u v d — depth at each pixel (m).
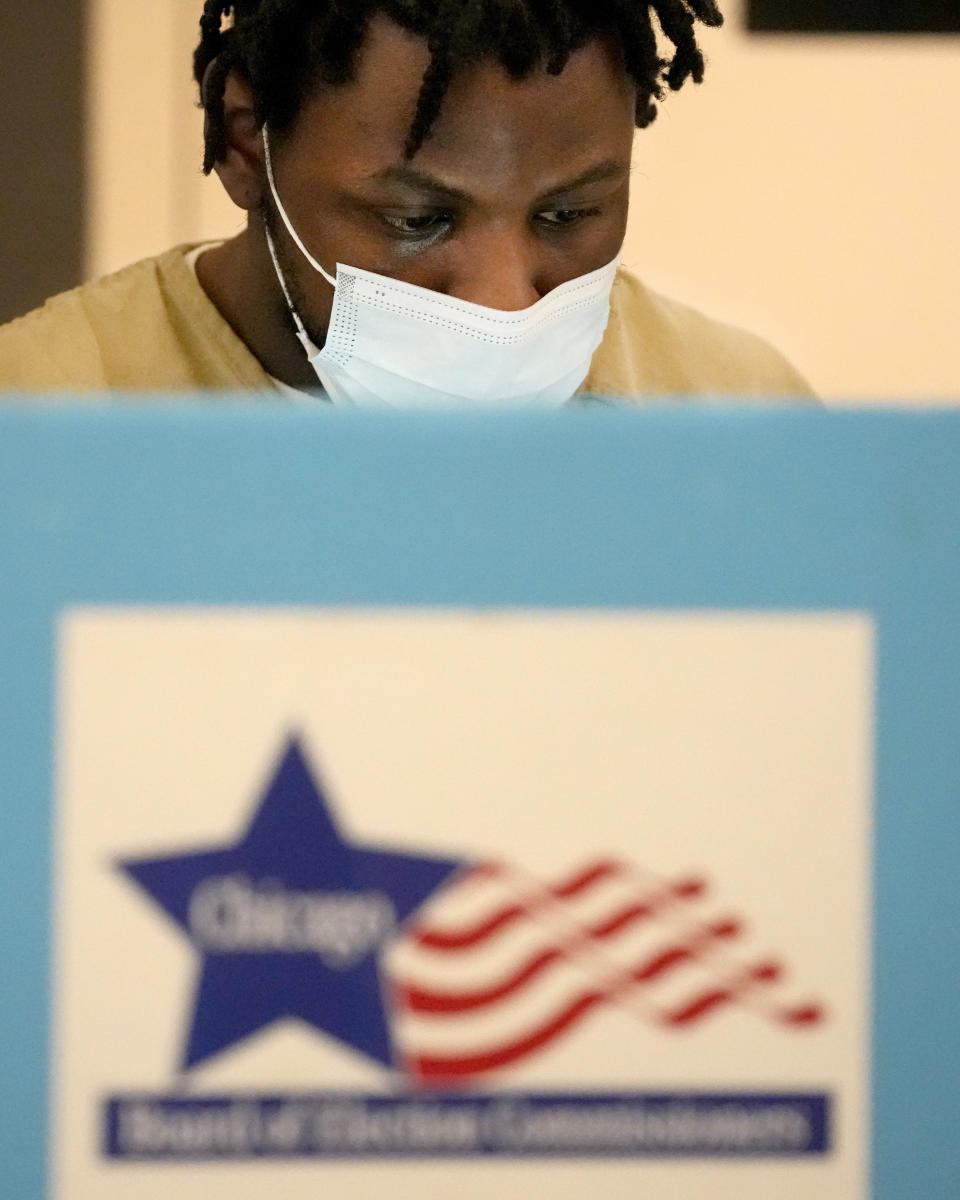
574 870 0.98
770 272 5.52
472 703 0.97
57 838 0.96
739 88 5.43
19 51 5.08
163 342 2.65
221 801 0.96
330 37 2.12
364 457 0.96
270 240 2.47
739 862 0.98
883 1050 0.99
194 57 2.59
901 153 5.47
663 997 0.98
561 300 2.38
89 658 0.96
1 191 5.13
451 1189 0.97
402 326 2.35
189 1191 0.96
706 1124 0.98
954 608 0.98
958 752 0.98
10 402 0.95
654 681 0.97
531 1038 0.98
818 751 0.98
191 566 0.96
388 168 2.17
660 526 0.97
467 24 2.03
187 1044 0.96
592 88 2.18
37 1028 0.96
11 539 0.95
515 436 0.96
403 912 0.97
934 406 0.97
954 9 5.38
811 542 0.98
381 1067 0.97
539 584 0.97
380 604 0.96
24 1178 0.97
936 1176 0.99
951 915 0.99
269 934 0.96
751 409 0.97
